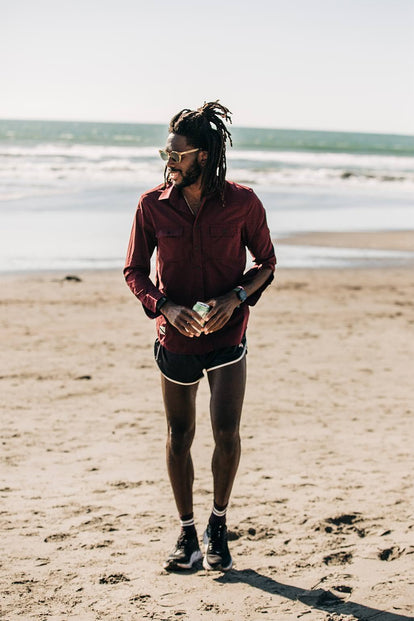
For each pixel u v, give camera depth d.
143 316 9.52
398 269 13.75
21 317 9.18
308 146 79.06
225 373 3.10
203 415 5.78
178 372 3.11
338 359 7.64
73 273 12.11
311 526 3.70
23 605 2.90
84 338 8.28
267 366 7.30
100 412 5.75
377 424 5.57
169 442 3.21
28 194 22.64
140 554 3.38
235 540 3.55
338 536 3.59
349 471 4.54
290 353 7.85
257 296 3.15
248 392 6.39
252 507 3.94
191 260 3.05
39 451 4.83
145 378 6.79
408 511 3.89
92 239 15.21
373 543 3.50
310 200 24.84
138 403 6.02
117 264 12.95
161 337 3.13
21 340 8.07
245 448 4.98
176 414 3.19
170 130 3.00
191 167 2.94
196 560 3.28
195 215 3.02
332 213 21.56
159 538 3.56
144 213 3.08
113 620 2.80
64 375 6.80
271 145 81.62
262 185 29.72
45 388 6.37
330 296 11.16
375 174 39.69
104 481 4.32
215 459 3.13
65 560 3.30
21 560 3.29
